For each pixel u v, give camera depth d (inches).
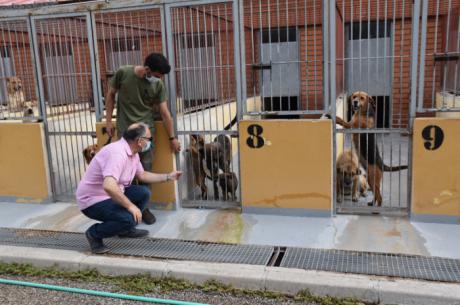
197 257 148.6
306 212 178.1
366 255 144.2
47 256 152.9
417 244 150.0
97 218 151.1
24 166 210.1
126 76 176.6
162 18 181.3
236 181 203.0
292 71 212.1
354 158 192.9
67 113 211.2
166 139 188.1
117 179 142.4
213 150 198.5
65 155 232.1
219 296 131.2
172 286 136.7
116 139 189.0
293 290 129.9
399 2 243.1
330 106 170.9
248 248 154.2
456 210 163.0
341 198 198.7
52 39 210.8
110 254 153.2
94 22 190.7
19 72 215.8
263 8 220.7
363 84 225.9
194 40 200.4
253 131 177.8
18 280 144.8
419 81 161.2
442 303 118.1
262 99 181.8
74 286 139.6
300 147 173.5
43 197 210.4
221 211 190.5
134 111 179.2
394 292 121.6
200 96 191.8
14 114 217.0
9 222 189.0
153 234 169.8
